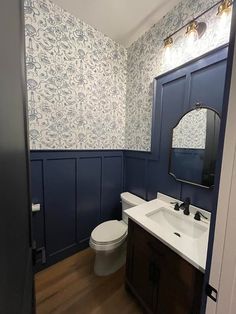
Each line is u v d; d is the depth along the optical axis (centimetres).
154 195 187
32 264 73
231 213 53
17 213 48
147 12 159
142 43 191
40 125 157
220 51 119
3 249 33
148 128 191
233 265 54
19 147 53
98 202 213
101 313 130
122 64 213
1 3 35
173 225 144
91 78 186
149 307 122
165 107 167
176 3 149
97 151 203
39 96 153
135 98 206
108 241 156
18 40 54
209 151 131
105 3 150
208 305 63
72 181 187
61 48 161
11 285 38
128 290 148
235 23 49
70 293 147
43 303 138
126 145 226
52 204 174
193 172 144
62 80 165
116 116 216
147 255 122
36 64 148
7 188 38
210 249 61
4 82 36
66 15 160
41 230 168
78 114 181
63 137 173
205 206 137
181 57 149
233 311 55
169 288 105
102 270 167
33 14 142
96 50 187
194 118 141
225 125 53
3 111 35
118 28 182
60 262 183
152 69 181
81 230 201
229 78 51
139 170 207
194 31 131
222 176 55
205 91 131
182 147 152
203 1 130
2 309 31
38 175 162
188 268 92
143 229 125
